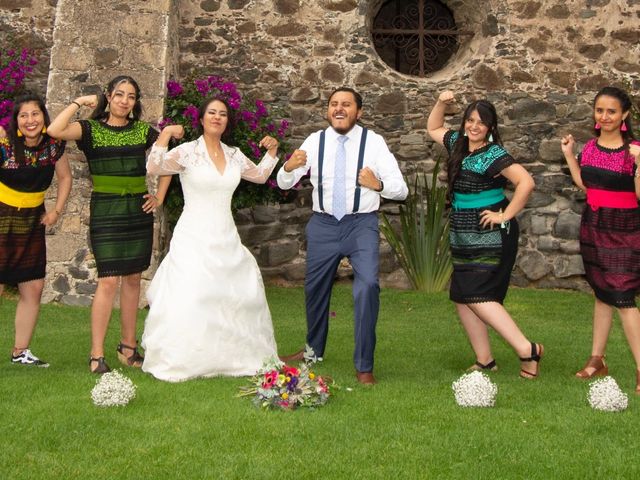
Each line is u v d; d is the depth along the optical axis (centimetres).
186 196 422
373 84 809
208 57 805
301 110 808
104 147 416
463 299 416
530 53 808
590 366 422
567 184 795
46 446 285
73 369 423
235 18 806
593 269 405
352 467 269
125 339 446
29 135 403
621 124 405
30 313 432
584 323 602
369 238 418
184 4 804
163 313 400
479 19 830
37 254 426
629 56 807
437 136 446
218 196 419
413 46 850
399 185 416
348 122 420
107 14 681
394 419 322
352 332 555
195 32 805
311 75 808
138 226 427
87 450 282
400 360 462
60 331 539
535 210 795
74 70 672
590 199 405
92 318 417
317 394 342
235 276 415
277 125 789
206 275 404
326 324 454
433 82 811
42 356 459
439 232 746
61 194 437
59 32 676
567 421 320
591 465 272
